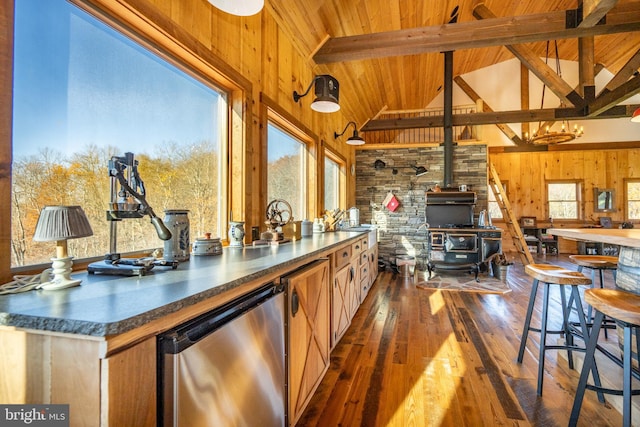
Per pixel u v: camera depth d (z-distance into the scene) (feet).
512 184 28.63
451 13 15.40
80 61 3.97
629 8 9.80
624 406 4.26
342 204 17.48
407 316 10.71
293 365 4.95
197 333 2.83
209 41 5.72
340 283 8.25
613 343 8.03
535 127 28.17
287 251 5.82
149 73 5.00
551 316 10.63
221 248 5.47
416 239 20.43
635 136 26.66
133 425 2.29
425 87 23.32
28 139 3.41
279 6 8.16
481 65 26.89
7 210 3.01
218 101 6.72
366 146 21.08
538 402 5.82
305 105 10.64
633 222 26.66
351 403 5.80
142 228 4.91
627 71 15.07
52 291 2.83
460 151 19.99
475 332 9.26
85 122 4.04
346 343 8.46
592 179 27.40
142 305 2.43
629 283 5.48
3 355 2.34
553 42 23.61
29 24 3.41
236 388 3.33
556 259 24.22
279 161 9.93
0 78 2.96
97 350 2.12
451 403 5.80
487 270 18.35
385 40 10.64
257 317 3.80
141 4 4.25
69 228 2.92
